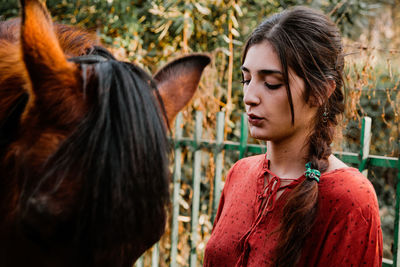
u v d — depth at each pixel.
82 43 1.51
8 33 1.37
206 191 3.71
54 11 4.38
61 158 0.97
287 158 1.31
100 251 0.97
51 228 0.96
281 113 1.23
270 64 1.19
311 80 1.19
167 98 1.46
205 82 3.25
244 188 1.41
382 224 3.81
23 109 1.08
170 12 3.84
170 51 3.94
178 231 3.50
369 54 2.51
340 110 1.31
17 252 1.06
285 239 1.13
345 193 1.15
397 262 2.07
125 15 4.02
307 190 1.15
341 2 3.89
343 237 1.13
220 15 4.15
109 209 0.95
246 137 2.68
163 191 1.07
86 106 1.04
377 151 3.23
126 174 0.97
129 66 1.19
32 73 1.01
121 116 1.00
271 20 1.25
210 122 3.37
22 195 0.99
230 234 1.35
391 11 5.74
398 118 2.41
